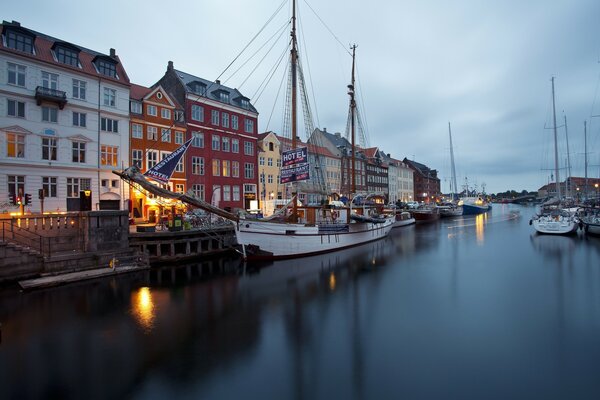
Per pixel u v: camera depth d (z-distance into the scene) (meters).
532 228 47.12
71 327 11.92
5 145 25.19
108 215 20.22
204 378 8.70
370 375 8.82
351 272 20.64
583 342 10.67
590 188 86.88
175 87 39.22
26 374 8.84
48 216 18.58
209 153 40.06
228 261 23.59
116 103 31.50
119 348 10.34
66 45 28.55
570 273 20.03
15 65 25.81
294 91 24.27
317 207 26.58
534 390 8.09
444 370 9.05
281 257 23.66
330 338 11.12
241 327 12.07
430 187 117.81
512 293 16.12
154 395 7.96
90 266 19.12
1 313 13.12
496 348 10.30
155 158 34.53
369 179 80.25
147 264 21.06
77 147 28.88
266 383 8.46
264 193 47.22
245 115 45.38
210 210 20.27
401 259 24.98
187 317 13.02
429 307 14.18
